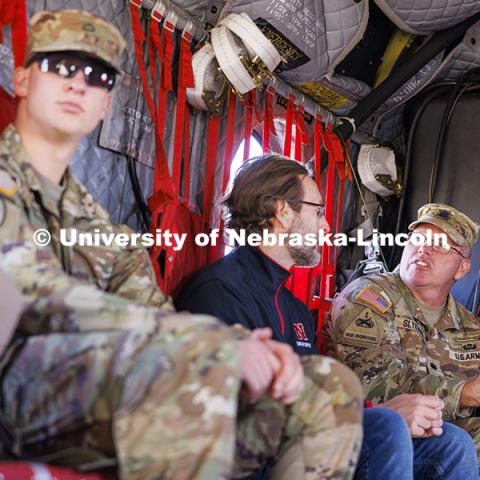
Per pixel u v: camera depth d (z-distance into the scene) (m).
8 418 1.72
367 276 3.87
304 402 2.11
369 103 4.57
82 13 2.23
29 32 2.25
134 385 1.64
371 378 3.53
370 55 4.56
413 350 3.65
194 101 3.45
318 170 4.36
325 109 4.52
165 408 1.63
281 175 3.24
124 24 3.20
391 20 4.46
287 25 3.73
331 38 3.99
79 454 1.74
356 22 3.99
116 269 2.32
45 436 1.71
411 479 2.81
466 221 3.91
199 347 1.66
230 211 3.35
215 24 3.57
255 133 4.18
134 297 2.30
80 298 1.75
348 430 2.10
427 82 4.77
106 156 3.17
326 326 3.85
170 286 3.19
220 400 1.64
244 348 1.80
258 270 3.10
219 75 3.46
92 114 2.22
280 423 2.11
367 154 4.81
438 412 3.18
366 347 3.60
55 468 1.73
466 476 3.19
